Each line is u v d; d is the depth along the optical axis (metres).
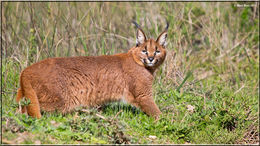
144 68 10.65
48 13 14.16
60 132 8.62
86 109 9.62
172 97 12.40
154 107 10.68
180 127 10.01
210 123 10.77
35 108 9.12
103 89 10.14
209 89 13.98
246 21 19.47
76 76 9.62
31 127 8.54
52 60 9.45
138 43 10.70
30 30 13.58
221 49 17.16
